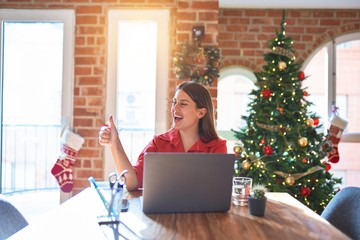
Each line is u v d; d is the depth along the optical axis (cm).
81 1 347
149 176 133
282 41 327
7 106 364
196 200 137
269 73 326
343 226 150
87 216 131
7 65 361
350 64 428
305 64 415
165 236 110
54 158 418
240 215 136
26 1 348
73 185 344
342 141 423
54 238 108
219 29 414
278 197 171
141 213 135
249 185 155
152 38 354
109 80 348
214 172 137
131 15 346
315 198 314
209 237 110
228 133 422
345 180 433
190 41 319
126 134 397
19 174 409
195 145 197
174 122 197
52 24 356
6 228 139
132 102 357
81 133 346
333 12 413
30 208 385
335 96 420
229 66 414
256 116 323
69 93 347
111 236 110
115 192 126
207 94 200
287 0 384
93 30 347
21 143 405
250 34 413
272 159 312
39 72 360
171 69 345
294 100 322
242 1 388
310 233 116
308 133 323
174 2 344
